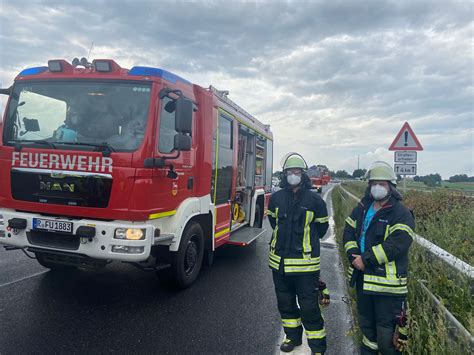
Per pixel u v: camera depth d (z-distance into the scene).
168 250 5.10
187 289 5.45
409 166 10.16
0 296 4.68
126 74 4.67
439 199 9.66
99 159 4.29
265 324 4.37
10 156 4.64
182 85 5.22
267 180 10.20
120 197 4.25
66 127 4.60
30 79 4.89
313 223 3.61
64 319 4.16
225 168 6.77
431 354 2.94
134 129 4.43
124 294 5.07
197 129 5.66
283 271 3.52
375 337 3.25
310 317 3.54
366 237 3.16
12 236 4.59
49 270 5.86
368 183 3.22
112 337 3.82
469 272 3.82
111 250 4.18
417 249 5.00
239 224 8.08
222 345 3.80
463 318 3.40
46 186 4.48
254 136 8.74
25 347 3.50
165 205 4.76
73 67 4.88
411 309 3.82
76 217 4.45
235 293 5.39
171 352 3.59
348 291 5.62
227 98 7.06
